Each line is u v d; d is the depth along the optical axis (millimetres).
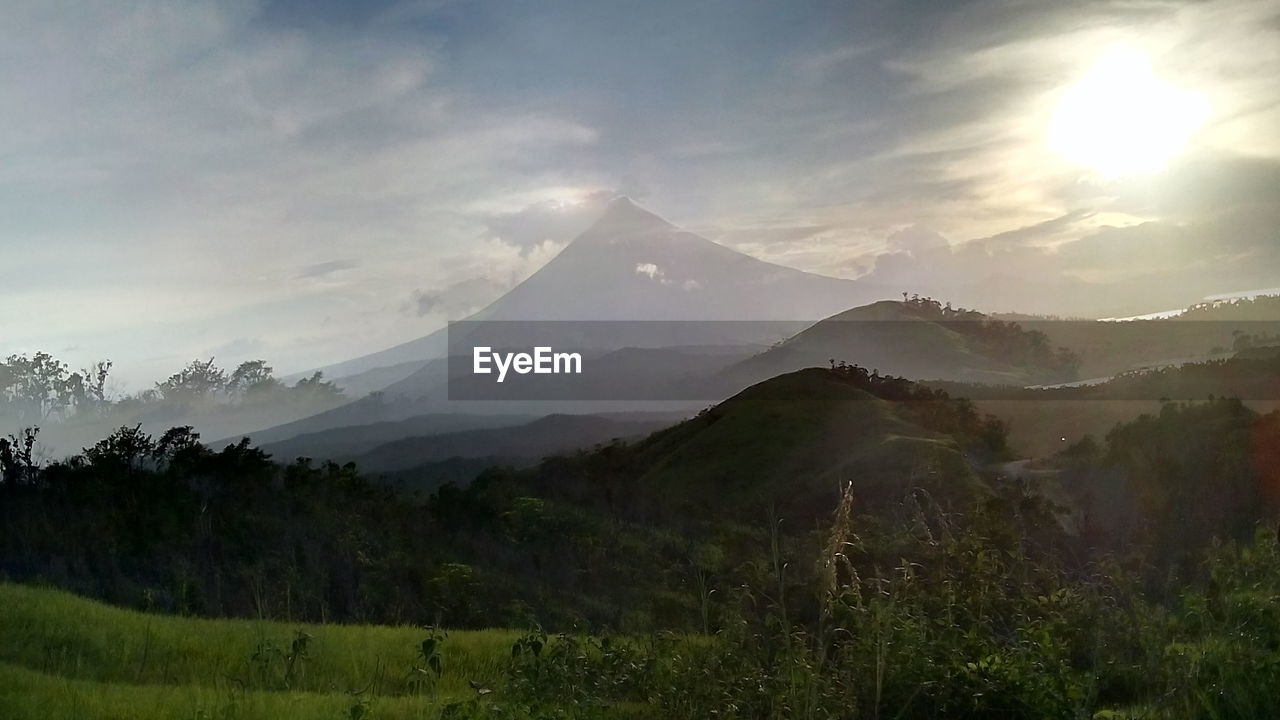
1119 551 15539
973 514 11883
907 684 7027
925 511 12250
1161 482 22781
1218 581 8023
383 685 9562
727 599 11422
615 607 16734
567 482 32406
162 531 17188
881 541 10172
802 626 8438
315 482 21641
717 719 7309
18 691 8062
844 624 7953
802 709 6898
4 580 14227
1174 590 9891
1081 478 29531
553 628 14930
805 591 8852
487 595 16922
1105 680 7391
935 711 6965
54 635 10305
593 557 19984
